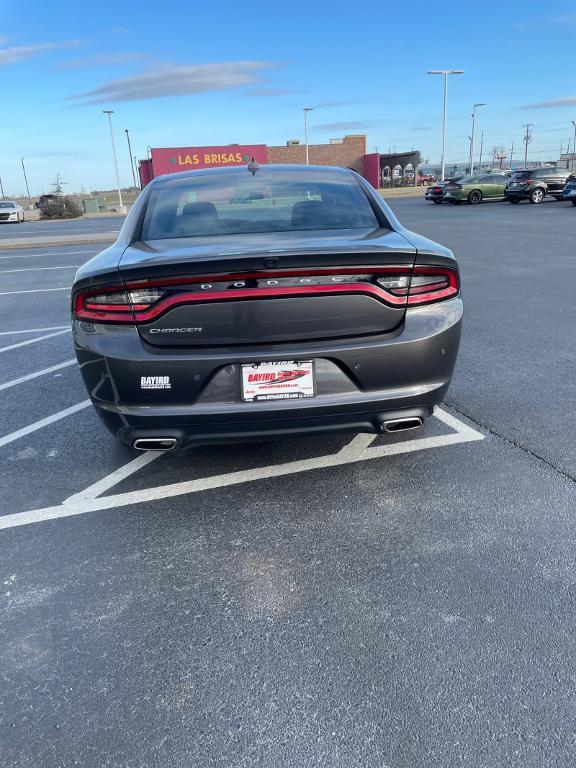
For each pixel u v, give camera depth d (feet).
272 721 5.76
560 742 5.42
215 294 8.02
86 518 9.43
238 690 6.13
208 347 8.28
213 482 10.40
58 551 8.60
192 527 9.08
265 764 5.35
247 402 8.39
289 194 11.15
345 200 11.05
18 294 31.01
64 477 10.75
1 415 13.75
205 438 8.74
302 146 184.55
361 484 10.10
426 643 6.63
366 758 5.35
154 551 8.54
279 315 8.20
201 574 8.00
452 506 9.32
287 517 9.24
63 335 21.52
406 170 220.02
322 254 7.97
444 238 47.29
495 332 19.30
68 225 100.01
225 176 11.96
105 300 8.34
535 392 13.85
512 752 5.35
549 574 7.68
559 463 10.48
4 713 5.98
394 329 8.61
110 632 7.01
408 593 7.45
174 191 11.48
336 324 8.36
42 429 12.89
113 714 5.93
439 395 9.07
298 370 8.38
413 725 5.65
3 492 10.27
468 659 6.38
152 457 11.44
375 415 8.79
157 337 8.28
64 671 6.47
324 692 6.06
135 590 7.73
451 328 8.82
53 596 7.66
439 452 11.09
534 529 8.63
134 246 9.57
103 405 8.79
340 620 7.04
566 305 22.90
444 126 135.23
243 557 8.32
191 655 6.62
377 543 8.49
